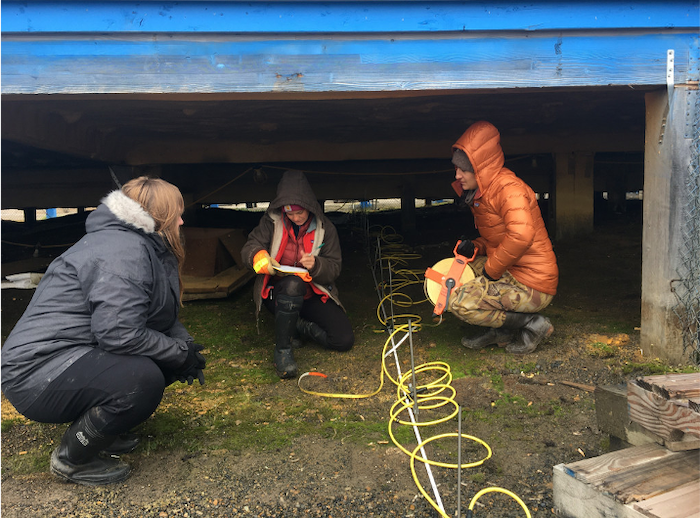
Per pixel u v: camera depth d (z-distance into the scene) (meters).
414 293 5.04
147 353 2.04
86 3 2.76
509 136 6.16
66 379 1.97
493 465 2.32
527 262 3.28
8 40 2.78
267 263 3.25
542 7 2.92
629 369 3.13
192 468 2.33
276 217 3.46
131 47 2.83
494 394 2.97
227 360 3.58
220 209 8.77
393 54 2.93
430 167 7.20
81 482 2.19
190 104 4.00
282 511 2.06
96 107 4.02
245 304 4.74
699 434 1.66
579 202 6.41
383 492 2.17
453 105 4.40
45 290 2.05
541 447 2.45
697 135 3.01
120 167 5.78
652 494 1.58
